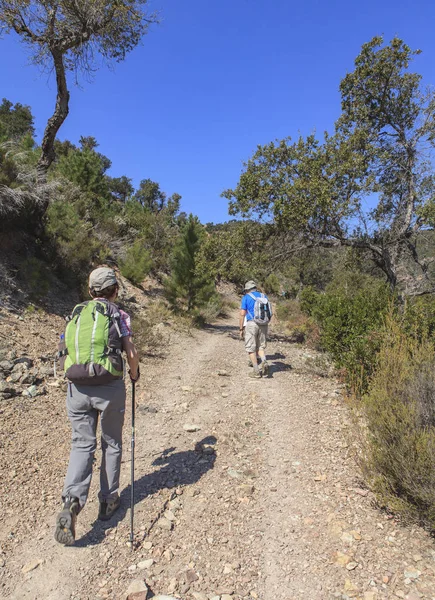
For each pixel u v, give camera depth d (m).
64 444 4.27
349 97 15.67
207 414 5.45
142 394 6.17
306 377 7.30
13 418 4.63
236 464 4.03
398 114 15.11
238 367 8.32
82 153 18.16
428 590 2.38
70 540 2.66
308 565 2.65
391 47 14.38
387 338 5.23
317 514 3.19
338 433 4.66
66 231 10.94
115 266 15.98
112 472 3.13
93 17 10.79
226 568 2.64
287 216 13.00
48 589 2.47
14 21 10.20
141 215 21.41
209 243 14.68
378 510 3.21
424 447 2.90
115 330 3.03
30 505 3.26
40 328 7.58
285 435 4.72
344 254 16.92
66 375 2.92
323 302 10.83
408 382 3.71
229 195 14.41
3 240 8.88
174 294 14.79
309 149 13.60
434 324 5.94
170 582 2.52
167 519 3.14
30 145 12.63
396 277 15.23
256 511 3.25
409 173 14.84
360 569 2.59
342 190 13.45
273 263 15.20
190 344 10.88
